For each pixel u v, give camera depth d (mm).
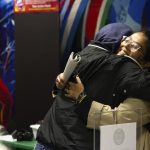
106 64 1680
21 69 3309
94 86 1671
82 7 3238
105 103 1631
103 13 3135
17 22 3311
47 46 3205
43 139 1791
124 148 1396
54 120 1780
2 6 3656
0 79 3740
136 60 1782
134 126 1424
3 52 3699
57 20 3176
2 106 3742
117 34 1804
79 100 1636
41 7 3217
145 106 1610
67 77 1627
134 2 2979
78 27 3270
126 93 1596
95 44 1824
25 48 3285
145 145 1632
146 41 1786
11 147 2947
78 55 1738
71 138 1657
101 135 1343
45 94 3211
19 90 3324
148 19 2916
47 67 3205
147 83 1565
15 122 3393
